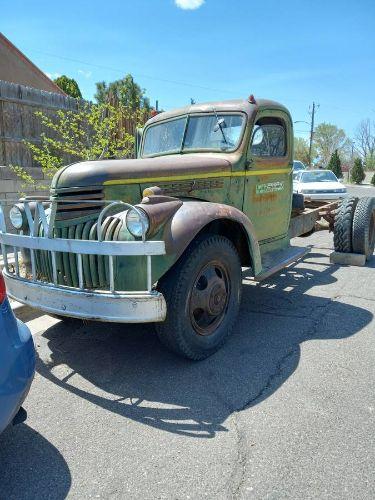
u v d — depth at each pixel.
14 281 3.38
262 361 3.58
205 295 3.53
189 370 3.44
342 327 4.28
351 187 42.81
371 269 6.56
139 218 2.91
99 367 3.51
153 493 2.19
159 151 5.08
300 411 2.87
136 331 4.20
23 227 3.62
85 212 3.28
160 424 2.76
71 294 3.04
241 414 2.85
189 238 3.19
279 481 2.25
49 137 8.51
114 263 3.10
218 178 4.23
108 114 9.20
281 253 5.22
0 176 7.28
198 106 4.86
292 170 5.43
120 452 2.50
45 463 2.42
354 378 3.29
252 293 5.38
